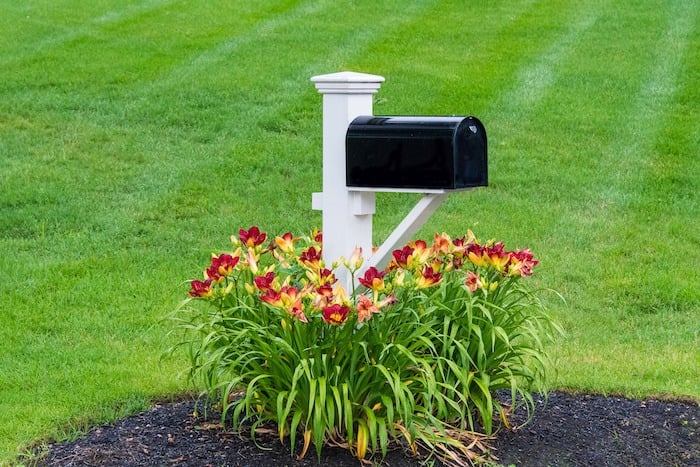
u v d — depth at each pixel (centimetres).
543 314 492
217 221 906
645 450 475
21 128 1104
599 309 756
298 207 943
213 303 463
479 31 1546
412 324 444
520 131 1133
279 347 442
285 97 1212
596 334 705
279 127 1128
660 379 602
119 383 568
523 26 1573
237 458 443
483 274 485
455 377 469
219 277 454
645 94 1250
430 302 462
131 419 505
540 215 934
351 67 1332
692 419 518
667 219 934
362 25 1578
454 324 450
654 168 1040
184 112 1160
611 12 1653
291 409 457
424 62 1371
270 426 478
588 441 481
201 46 1439
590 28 1556
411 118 454
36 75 1276
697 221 930
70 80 1262
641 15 1628
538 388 494
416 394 471
